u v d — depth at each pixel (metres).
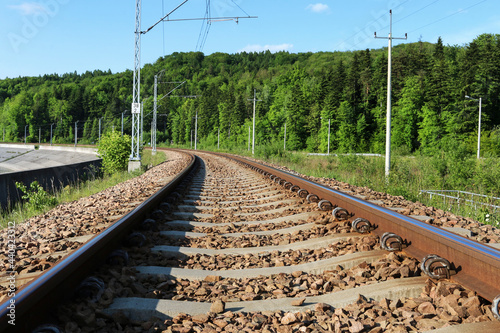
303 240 5.41
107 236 4.08
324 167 28.23
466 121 76.00
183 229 6.28
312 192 9.27
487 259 3.03
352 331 2.62
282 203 8.66
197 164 27.16
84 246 3.55
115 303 3.07
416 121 89.38
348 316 2.87
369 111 104.62
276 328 2.73
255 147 49.41
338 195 7.17
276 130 125.56
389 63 18.70
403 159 18.86
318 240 5.12
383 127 96.44
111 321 2.84
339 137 100.50
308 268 4.11
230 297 3.34
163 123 194.38
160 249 4.82
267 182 14.00
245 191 11.76
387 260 3.94
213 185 13.47
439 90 83.50
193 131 163.62
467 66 84.12
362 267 3.91
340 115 101.25
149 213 6.88
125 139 26.34
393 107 97.12
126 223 4.93
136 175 21.61
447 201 11.09
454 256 3.56
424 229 4.04
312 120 111.12
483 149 64.25
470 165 13.67
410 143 88.31
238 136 131.75
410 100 88.50
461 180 13.42
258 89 167.62
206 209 8.21
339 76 109.50
